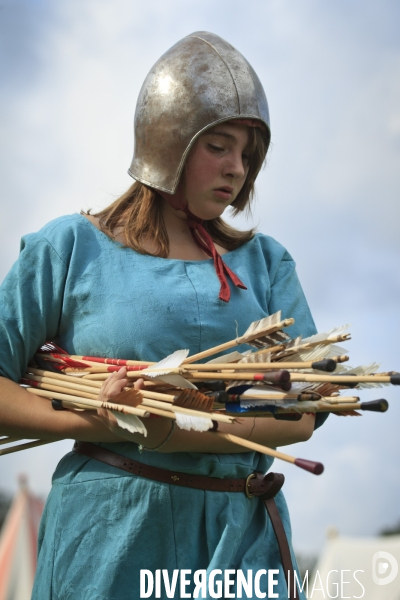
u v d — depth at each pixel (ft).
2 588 23.48
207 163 9.12
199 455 8.79
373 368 8.00
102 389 8.20
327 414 9.77
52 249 9.17
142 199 9.46
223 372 8.05
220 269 9.27
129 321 8.80
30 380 9.25
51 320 9.20
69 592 8.68
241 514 8.94
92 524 8.78
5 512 26.58
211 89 9.07
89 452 9.01
